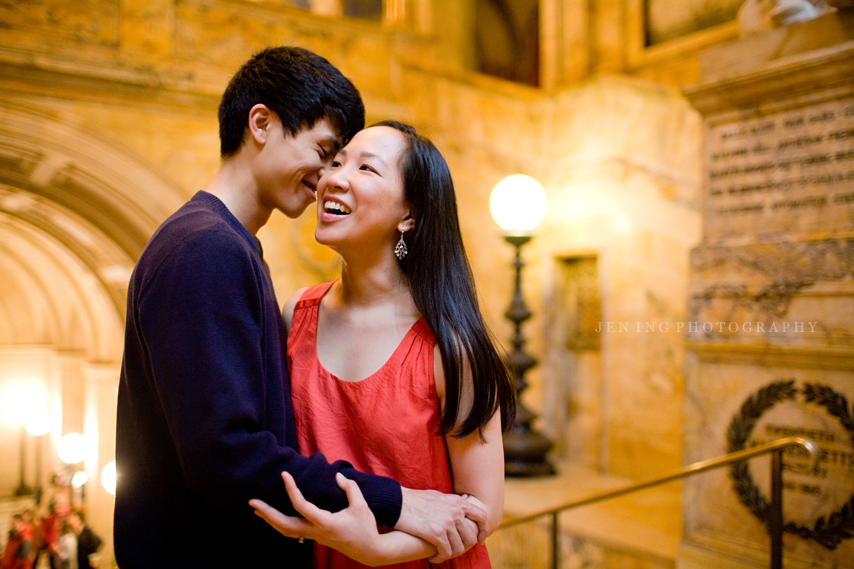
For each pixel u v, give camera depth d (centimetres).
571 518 487
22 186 532
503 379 135
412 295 135
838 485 313
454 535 123
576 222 668
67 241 662
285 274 596
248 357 117
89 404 854
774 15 349
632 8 783
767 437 342
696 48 719
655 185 592
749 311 350
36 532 739
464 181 675
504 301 699
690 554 363
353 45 647
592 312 675
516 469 616
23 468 1103
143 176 540
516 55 1242
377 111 635
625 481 606
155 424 129
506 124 698
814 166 328
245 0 591
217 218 127
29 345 1087
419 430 131
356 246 135
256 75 143
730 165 364
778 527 286
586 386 677
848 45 303
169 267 117
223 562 129
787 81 331
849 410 312
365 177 133
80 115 518
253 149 143
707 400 369
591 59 810
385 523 118
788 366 335
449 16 771
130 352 131
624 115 623
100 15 529
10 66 485
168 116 553
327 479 114
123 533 130
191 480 111
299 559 142
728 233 366
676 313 575
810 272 325
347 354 140
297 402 143
